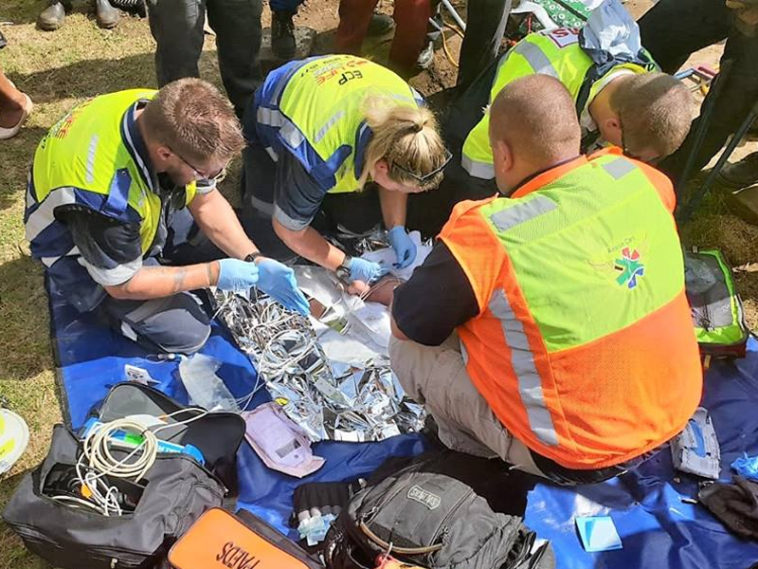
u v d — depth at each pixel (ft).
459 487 6.61
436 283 6.07
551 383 6.18
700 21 10.46
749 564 7.18
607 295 5.90
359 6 12.12
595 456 6.43
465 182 9.82
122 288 7.84
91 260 7.46
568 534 7.45
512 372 6.34
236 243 8.92
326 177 7.78
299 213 8.28
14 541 7.47
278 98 8.21
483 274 5.90
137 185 7.19
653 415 6.42
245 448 7.97
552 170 6.12
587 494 7.72
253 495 7.66
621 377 6.15
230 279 8.25
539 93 6.04
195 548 6.15
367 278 9.20
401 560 6.18
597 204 5.97
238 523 6.32
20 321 9.37
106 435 6.88
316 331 9.07
